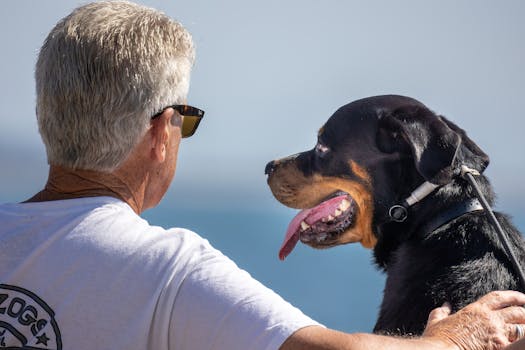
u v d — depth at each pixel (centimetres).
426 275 582
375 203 646
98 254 397
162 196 458
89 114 411
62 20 432
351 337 374
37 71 425
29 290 393
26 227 409
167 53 425
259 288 389
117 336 383
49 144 423
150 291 388
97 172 424
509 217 620
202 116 455
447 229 596
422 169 586
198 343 378
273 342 368
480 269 564
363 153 650
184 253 397
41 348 384
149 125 423
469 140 650
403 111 632
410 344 386
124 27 416
